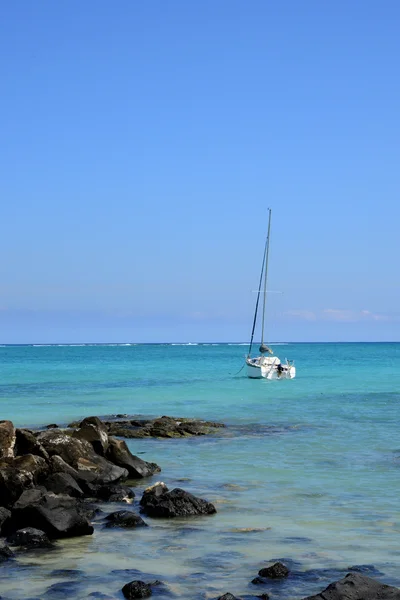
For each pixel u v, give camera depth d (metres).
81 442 24.20
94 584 14.05
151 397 59.97
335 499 21.22
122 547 16.41
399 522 18.61
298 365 128.75
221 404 53.81
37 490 18.94
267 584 14.05
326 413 46.78
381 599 12.34
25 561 15.39
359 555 15.89
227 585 14.02
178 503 19.42
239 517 19.09
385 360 156.00
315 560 15.54
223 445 32.66
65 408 50.84
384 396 60.66
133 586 13.46
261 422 41.81
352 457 28.86
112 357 185.38
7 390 67.25
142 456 29.66
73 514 17.45
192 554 15.93
